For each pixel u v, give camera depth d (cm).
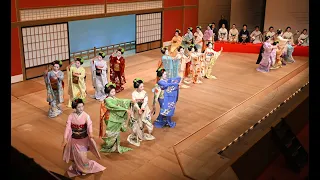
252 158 632
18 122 693
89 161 524
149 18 1328
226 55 1310
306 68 1163
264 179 654
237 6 1470
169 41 1455
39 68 997
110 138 573
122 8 1198
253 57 1285
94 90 889
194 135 660
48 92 709
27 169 502
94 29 1338
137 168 544
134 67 1112
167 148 607
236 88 938
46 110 759
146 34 1339
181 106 798
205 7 1530
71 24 1251
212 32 1313
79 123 496
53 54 1025
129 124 619
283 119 756
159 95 662
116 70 866
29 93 865
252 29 1508
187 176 527
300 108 851
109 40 1405
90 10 1091
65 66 1067
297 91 935
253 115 767
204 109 786
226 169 552
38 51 982
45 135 643
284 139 725
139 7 1268
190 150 604
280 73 1093
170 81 670
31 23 942
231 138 654
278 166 704
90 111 751
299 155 730
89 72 1052
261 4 1483
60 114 735
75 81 765
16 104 790
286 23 1420
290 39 1336
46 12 972
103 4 1125
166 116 679
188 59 952
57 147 601
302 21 1396
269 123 734
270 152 697
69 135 500
